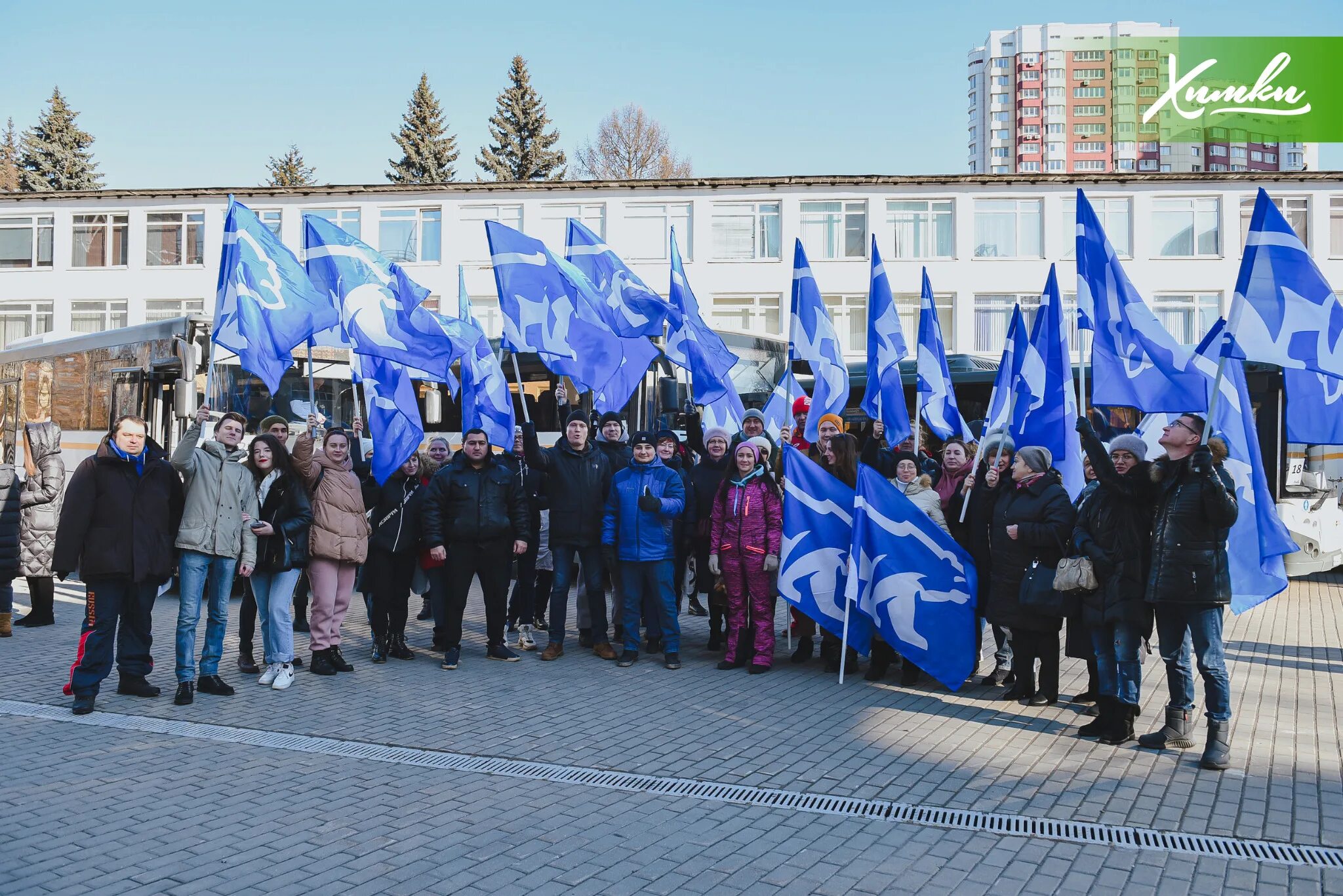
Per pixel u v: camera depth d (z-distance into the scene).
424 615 11.84
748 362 18.11
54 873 4.58
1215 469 6.35
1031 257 34.19
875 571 8.54
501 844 5.00
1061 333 8.91
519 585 10.15
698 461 11.66
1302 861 4.86
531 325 10.20
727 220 35.00
